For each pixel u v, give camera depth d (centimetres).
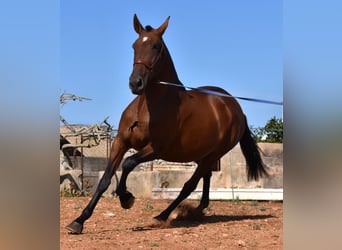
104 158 2114
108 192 1338
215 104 745
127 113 649
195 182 742
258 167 867
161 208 931
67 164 1692
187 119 673
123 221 739
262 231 647
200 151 702
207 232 633
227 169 1400
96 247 514
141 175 1308
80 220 614
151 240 564
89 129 1739
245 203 1112
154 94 632
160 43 618
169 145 659
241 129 812
